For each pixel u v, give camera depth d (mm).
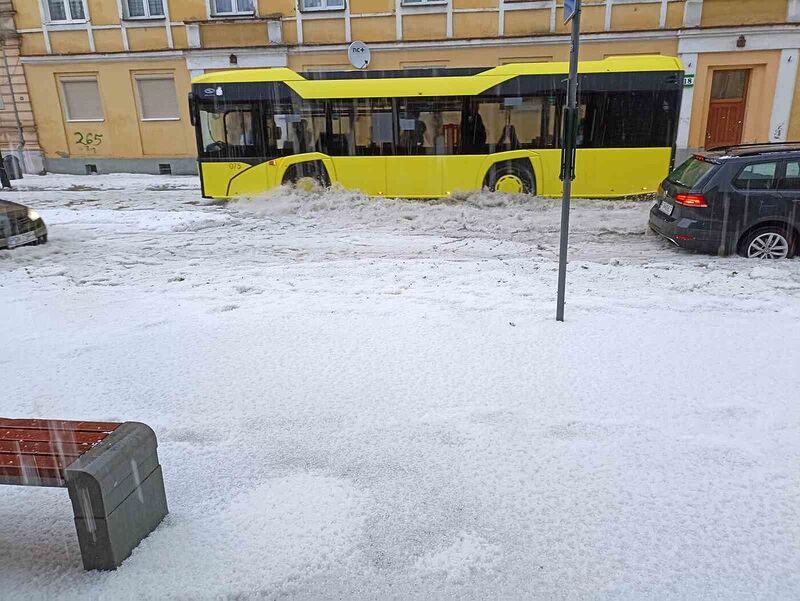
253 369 4816
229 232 11359
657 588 2564
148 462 2908
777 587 2557
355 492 3248
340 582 2631
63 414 4129
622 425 3852
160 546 2844
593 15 18859
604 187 13586
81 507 2602
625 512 3045
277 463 3529
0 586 2619
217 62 20703
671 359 4859
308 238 10758
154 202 15203
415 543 2861
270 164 13883
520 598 2531
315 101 13523
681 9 18438
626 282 7387
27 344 5441
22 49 21359
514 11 19281
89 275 8219
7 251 9711
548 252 9438
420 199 13836
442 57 19875
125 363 4977
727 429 3789
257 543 2867
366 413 4082
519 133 13445
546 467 3430
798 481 3262
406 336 5441
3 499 3268
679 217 9008
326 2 20000
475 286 7211
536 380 4508
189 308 6453
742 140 19484
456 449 3629
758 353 4969
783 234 8648
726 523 2951
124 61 21078
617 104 13188
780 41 18203
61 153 22203
